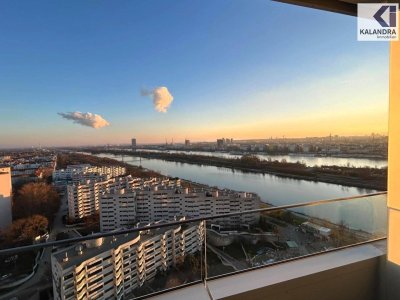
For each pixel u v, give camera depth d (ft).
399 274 6.59
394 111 6.29
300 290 6.49
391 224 6.68
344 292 6.86
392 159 6.46
